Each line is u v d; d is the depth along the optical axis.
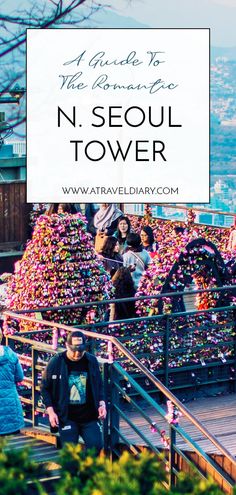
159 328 13.10
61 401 9.09
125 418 10.05
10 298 13.91
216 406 12.77
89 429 9.13
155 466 5.46
